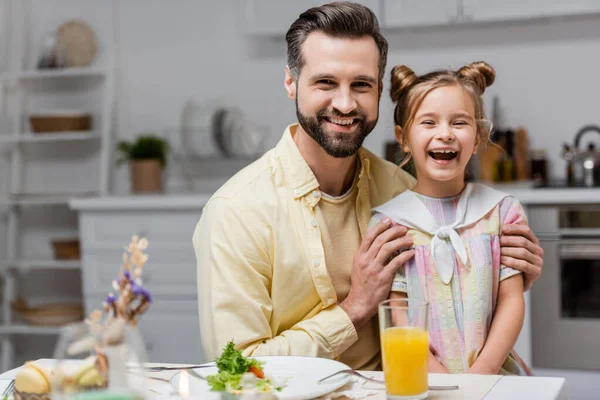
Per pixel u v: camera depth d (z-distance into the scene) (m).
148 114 3.96
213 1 3.87
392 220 1.57
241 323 1.44
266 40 3.81
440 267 1.52
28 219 4.10
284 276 1.50
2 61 4.10
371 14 1.46
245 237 1.48
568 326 3.05
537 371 3.10
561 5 3.26
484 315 1.52
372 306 1.49
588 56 3.49
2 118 4.11
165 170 3.85
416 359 1.03
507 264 1.55
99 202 3.39
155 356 3.36
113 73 3.86
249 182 1.53
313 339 1.42
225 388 1.08
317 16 1.44
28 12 4.10
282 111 3.81
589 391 3.04
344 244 1.56
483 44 3.59
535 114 3.55
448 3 3.37
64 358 0.88
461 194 1.60
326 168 1.53
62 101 4.05
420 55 3.65
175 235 3.32
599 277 3.00
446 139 1.53
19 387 1.05
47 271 4.09
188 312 3.31
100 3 4.00
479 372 1.47
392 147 3.43
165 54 3.94
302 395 1.04
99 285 3.42
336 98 1.42
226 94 3.88
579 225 3.00
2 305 4.00
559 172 3.54
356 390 1.10
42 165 4.09
